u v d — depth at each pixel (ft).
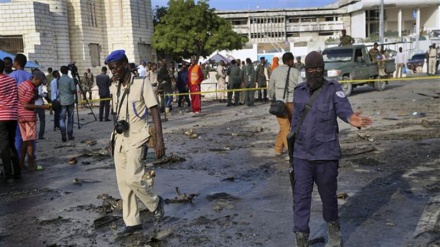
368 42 193.98
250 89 61.98
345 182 21.39
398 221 16.25
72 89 39.29
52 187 23.61
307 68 12.87
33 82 27.32
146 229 16.61
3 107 24.07
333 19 290.56
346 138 32.68
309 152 12.89
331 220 13.37
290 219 17.01
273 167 25.44
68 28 135.33
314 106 12.85
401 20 242.99
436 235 14.88
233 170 25.21
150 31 159.12
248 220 17.11
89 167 28.12
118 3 145.48
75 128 48.88
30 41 117.39
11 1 118.21
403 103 51.13
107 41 146.92
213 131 40.50
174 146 33.68
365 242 14.61
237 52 222.48
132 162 15.25
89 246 15.39
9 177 24.62
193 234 15.94
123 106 15.35
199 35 151.64
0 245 15.85
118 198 20.70
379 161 25.09
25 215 19.12
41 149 35.86
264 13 292.20
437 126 35.32
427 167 23.40
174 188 22.07
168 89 57.57
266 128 40.57
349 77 61.72
